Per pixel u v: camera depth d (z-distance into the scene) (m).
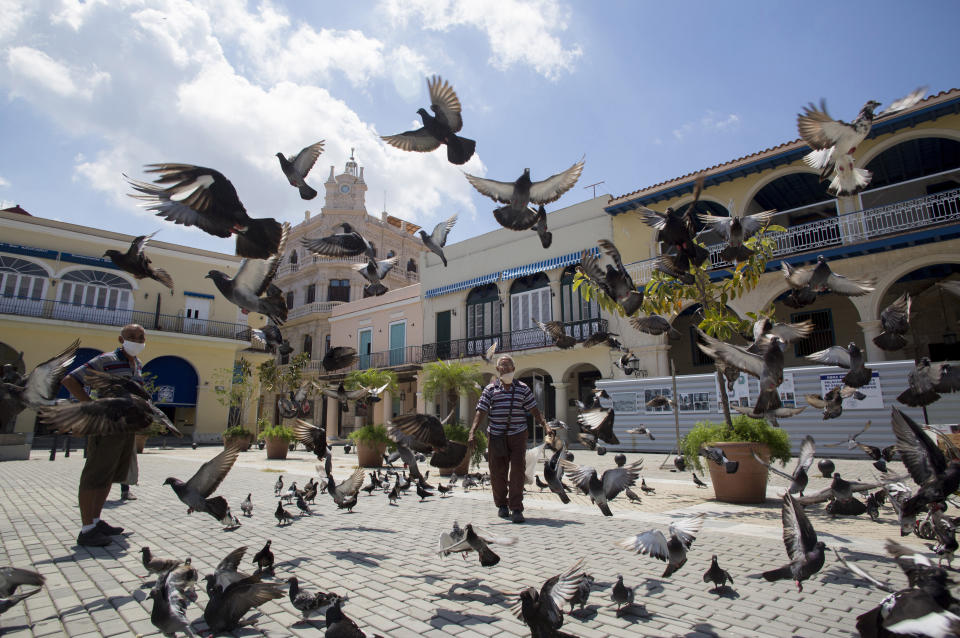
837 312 20.00
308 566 4.33
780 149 17.89
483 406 6.55
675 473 11.19
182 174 3.71
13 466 13.88
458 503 7.67
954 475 3.25
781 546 4.83
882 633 2.13
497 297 26.70
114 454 5.13
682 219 5.45
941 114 15.41
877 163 18.59
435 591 3.70
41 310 26.38
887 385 13.88
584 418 5.67
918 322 19.39
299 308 38.91
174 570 3.29
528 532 5.53
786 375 15.23
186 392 29.94
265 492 8.93
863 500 7.01
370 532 5.64
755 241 7.88
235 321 32.03
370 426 13.09
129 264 4.95
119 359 5.43
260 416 32.47
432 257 30.12
